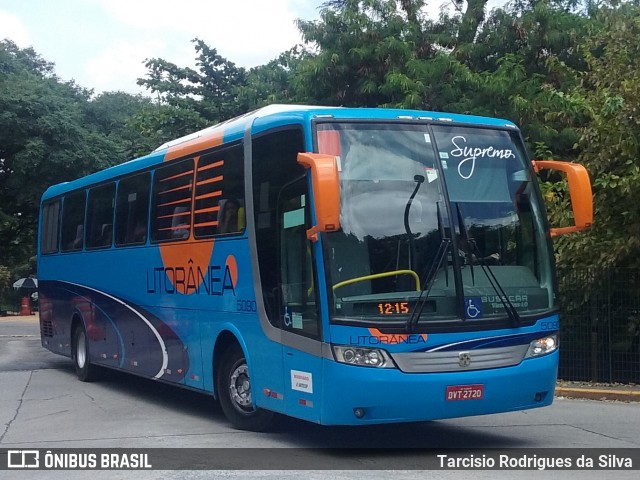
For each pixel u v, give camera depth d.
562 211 13.24
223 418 10.56
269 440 8.96
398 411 7.52
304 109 8.52
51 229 16.36
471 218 8.16
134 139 39.81
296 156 8.18
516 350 8.01
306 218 7.96
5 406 11.68
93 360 13.96
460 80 19.34
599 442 8.87
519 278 8.26
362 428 9.71
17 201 38.69
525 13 20.97
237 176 9.43
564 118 17.23
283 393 8.35
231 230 9.49
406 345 7.54
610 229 12.80
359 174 7.94
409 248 7.82
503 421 10.23
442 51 20.97
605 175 12.37
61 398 12.46
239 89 25.61
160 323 11.31
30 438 9.27
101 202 13.69
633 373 12.73
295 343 8.09
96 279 13.71
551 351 8.28
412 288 7.71
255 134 9.05
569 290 13.10
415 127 8.30
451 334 7.70
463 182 8.27
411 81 18.97
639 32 13.37
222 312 9.63
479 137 8.54
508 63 19.25
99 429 9.79
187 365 10.55
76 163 36.28
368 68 20.58
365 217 7.82
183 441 8.95
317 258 7.68
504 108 18.97
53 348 16.19
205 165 10.25
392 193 7.95
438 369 7.62
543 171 17.58
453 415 7.71
